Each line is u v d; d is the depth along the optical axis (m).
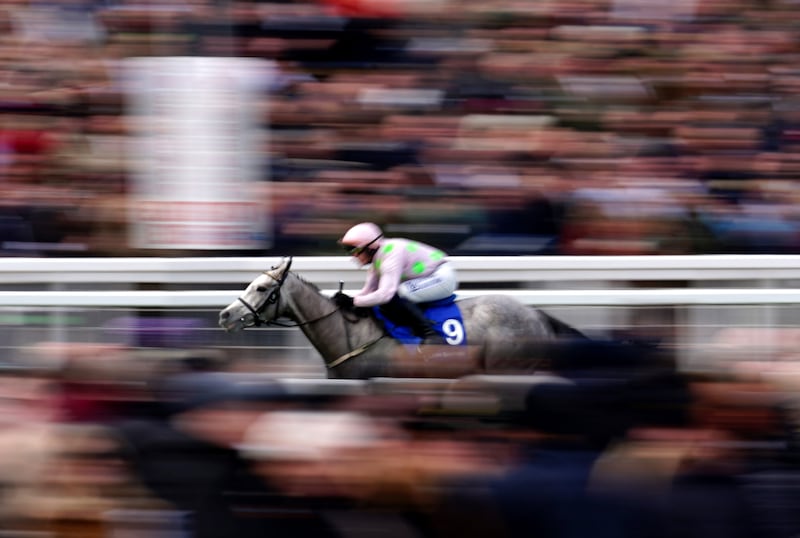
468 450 2.81
